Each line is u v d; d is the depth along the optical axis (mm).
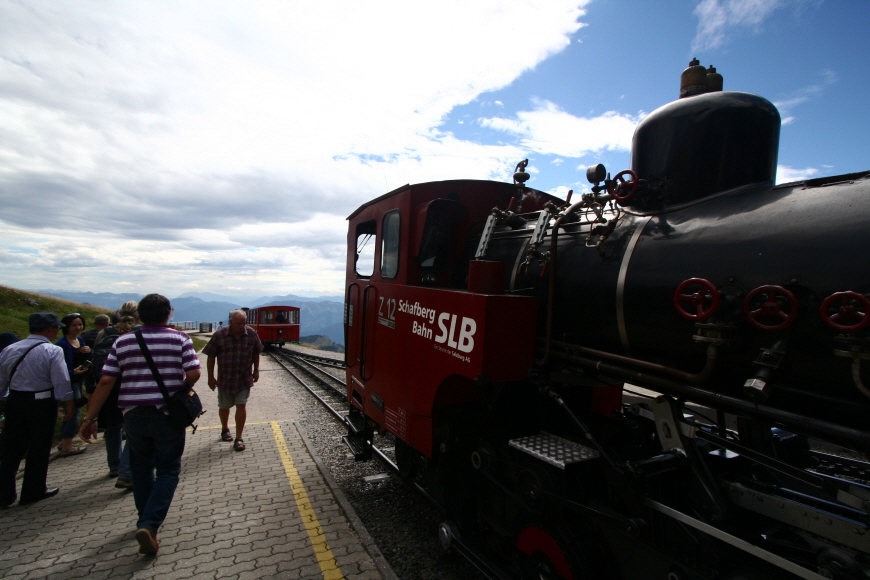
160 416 3039
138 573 2846
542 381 2525
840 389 1485
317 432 6109
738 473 2293
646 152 2326
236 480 4363
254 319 23734
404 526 3547
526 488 2484
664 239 2062
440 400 2980
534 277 2770
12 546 3135
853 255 1432
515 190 3908
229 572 2867
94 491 4066
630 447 2541
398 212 3744
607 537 2170
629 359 2129
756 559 1863
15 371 3723
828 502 1866
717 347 1694
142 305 3141
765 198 1847
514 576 2684
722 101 2133
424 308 3080
